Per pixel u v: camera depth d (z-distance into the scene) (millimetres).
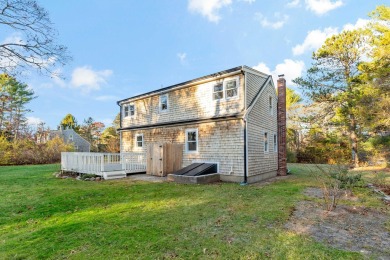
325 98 20172
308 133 26219
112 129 43031
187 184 10094
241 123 11102
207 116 12734
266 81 13586
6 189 8953
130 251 3689
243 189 8867
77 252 3693
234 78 11820
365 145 18672
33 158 24688
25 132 31172
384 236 4238
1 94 30672
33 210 6141
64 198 7410
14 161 23531
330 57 19547
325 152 23594
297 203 6578
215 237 4191
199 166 11930
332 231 4473
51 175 13305
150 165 13422
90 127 49344
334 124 21328
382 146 16516
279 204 6445
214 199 7125
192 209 6004
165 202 6789
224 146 11648
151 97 16344
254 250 3670
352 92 18078
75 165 13266
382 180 9555
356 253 3559
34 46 10781
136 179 11695
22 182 10688
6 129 31188
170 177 11328
